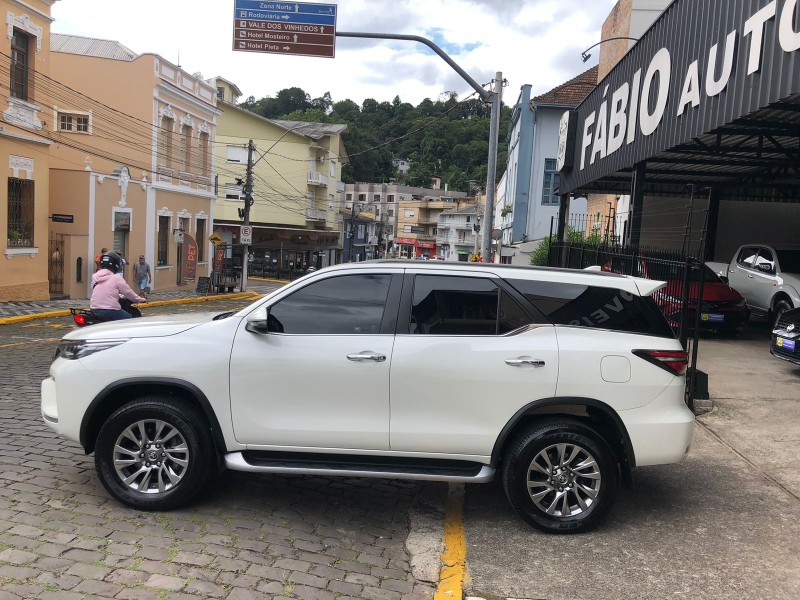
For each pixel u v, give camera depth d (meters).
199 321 4.54
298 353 4.21
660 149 10.77
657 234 18.94
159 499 4.26
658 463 4.22
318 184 55.66
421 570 3.76
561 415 4.31
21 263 18.11
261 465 4.21
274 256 55.75
